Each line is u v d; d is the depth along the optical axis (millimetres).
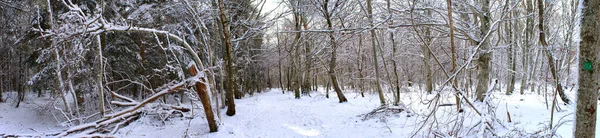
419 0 9867
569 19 11008
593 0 3180
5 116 13664
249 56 25734
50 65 12133
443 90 6660
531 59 18344
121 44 15062
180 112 10547
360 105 14234
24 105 16078
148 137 8531
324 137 8633
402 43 19734
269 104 15039
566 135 5785
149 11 13930
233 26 17078
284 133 9141
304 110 13102
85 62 12133
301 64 21562
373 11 13672
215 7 14055
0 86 17328
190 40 15070
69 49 9328
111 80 14438
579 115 3404
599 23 3191
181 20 14359
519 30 18969
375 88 22766
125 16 14445
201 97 8422
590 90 3301
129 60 15422
